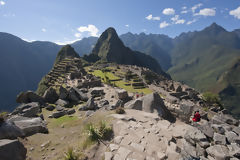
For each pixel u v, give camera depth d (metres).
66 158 5.80
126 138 7.12
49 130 10.45
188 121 11.33
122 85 65.81
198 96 54.12
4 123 7.61
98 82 36.66
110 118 9.66
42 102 18.48
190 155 5.84
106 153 6.07
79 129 10.10
